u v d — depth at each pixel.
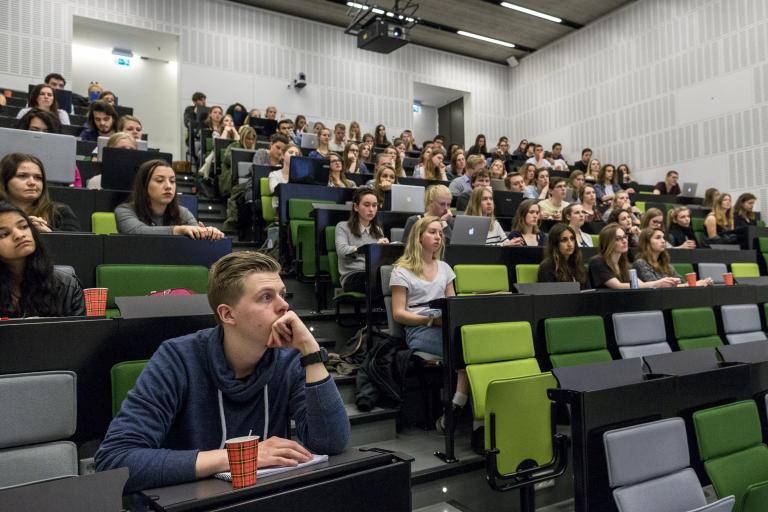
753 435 1.23
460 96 7.38
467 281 2.08
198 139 4.74
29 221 1.15
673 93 5.59
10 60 4.82
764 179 4.89
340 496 0.64
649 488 1.04
